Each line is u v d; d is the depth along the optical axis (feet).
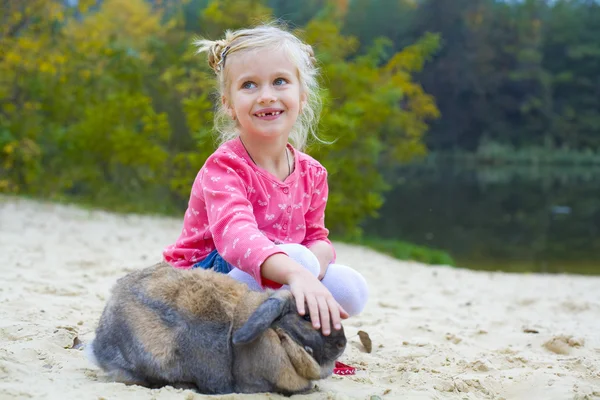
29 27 55.98
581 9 200.34
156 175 53.88
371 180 50.98
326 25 54.19
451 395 11.39
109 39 62.13
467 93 189.16
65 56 56.70
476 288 27.66
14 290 17.92
